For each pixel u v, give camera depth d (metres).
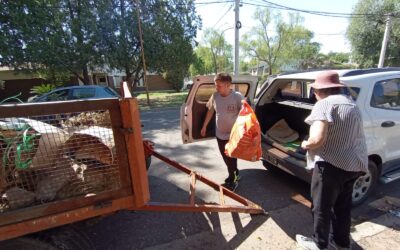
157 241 2.68
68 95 7.36
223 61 39.16
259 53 34.03
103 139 1.78
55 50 13.37
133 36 15.30
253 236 2.72
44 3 13.45
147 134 7.22
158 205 2.27
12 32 12.73
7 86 19.94
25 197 1.63
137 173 1.82
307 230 2.80
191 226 2.91
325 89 2.19
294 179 4.03
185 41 17.03
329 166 2.17
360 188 3.18
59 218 1.66
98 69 16.94
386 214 3.06
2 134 1.64
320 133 2.06
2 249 1.73
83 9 14.16
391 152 3.30
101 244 2.64
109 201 1.79
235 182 3.69
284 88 4.33
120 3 15.25
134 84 17.41
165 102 16.02
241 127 2.86
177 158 5.10
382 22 22.17
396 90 3.35
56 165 1.72
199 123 4.10
